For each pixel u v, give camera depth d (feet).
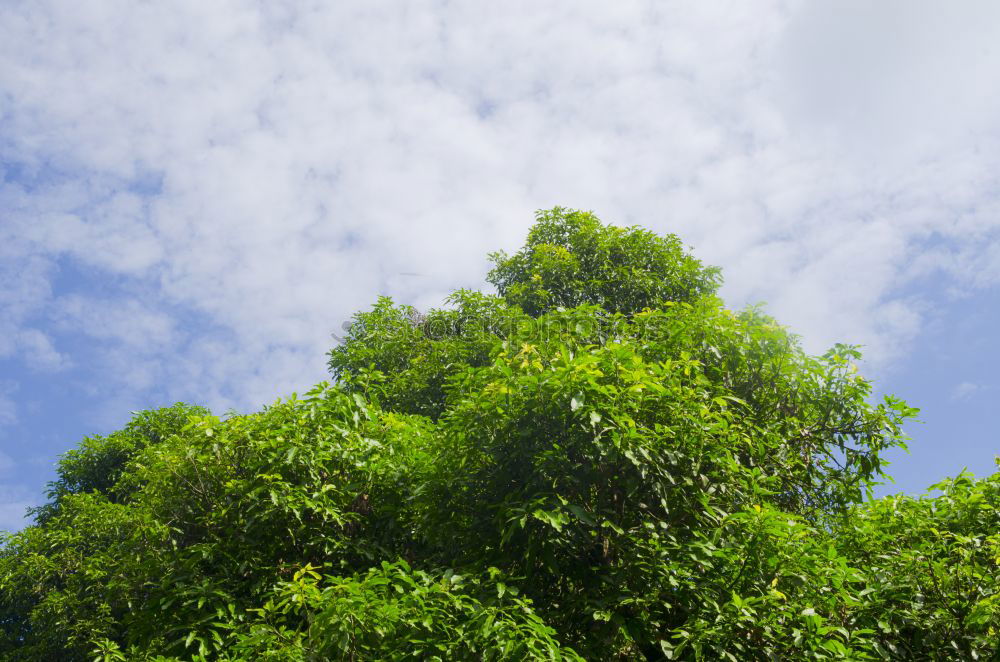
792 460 33.65
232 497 30.76
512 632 21.21
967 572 25.59
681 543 25.64
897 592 25.91
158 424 59.77
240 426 32.04
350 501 31.35
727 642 23.38
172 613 28.91
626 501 27.66
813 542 25.35
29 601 50.96
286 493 29.58
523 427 26.17
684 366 30.19
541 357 29.55
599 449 24.58
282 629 23.22
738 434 28.71
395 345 49.55
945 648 25.49
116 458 59.77
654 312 35.68
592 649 25.38
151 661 26.03
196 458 31.42
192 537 31.35
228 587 29.35
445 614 22.54
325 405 32.81
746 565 24.98
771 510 24.91
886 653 24.91
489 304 49.78
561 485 26.45
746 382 34.78
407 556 31.50
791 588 25.22
